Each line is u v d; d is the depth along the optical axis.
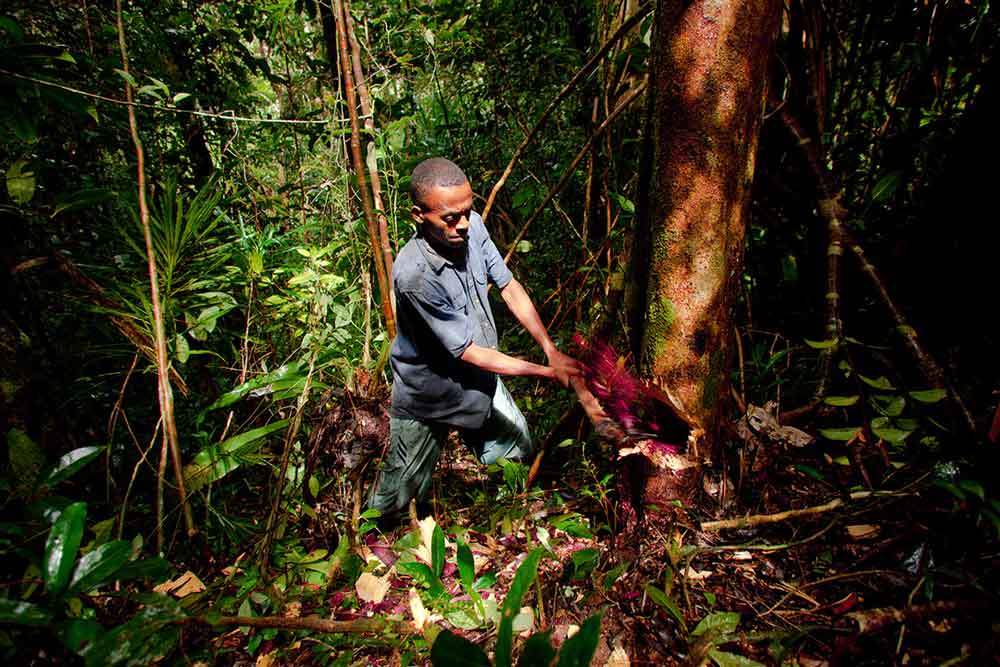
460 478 2.48
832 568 1.51
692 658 1.22
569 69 3.07
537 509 2.09
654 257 1.44
